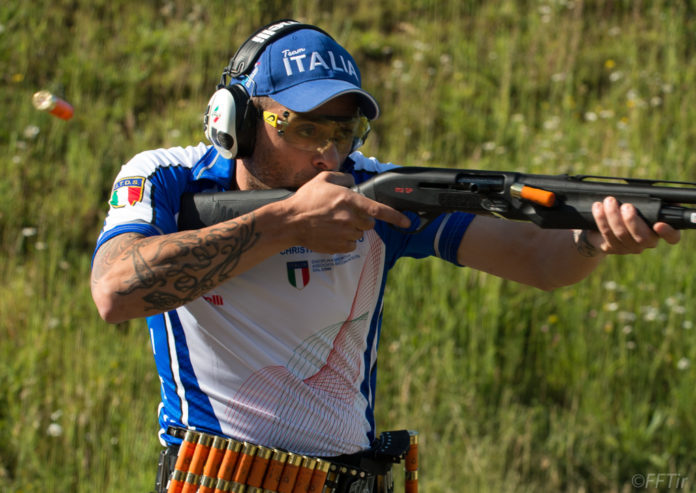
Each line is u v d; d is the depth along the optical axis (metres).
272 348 2.56
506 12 10.75
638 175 7.84
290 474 2.53
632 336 6.36
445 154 8.45
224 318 2.54
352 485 2.63
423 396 5.75
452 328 6.16
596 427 5.71
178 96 9.05
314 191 2.29
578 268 2.62
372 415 2.85
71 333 6.06
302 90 2.45
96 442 5.21
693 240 7.02
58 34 9.59
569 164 7.98
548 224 2.32
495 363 6.15
